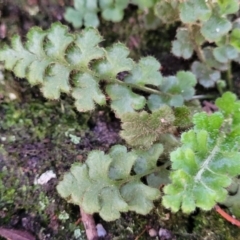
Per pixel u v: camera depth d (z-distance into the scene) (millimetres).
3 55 139
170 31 180
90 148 151
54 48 139
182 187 111
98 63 142
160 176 137
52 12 172
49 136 152
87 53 139
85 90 140
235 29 148
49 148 149
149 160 136
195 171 117
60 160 147
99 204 126
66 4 172
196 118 125
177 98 154
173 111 141
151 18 173
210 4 146
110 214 125
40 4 170
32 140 151
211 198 111
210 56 163
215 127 125
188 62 177
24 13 169
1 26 166
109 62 141
